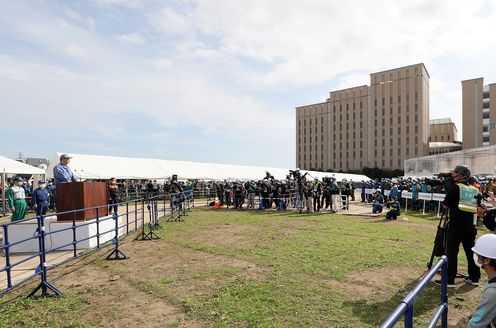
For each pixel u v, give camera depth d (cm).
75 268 700
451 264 550
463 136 7869
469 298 509
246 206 2319
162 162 3341
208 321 434
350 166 9862
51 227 905
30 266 725
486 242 266
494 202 559
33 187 2233
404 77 8938
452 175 561
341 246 884
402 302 204
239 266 697
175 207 1748
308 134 10956
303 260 737
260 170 4338
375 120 9400
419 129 8650
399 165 8931
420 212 1789
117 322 434
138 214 1786
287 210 1980
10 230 898
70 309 479
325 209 1972
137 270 677
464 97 7894
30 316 455
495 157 2344
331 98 10394
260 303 492
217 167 3891
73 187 927
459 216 546
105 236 1020
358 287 562
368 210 1930
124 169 2856
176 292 541
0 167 1956
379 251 821
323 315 449
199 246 905
